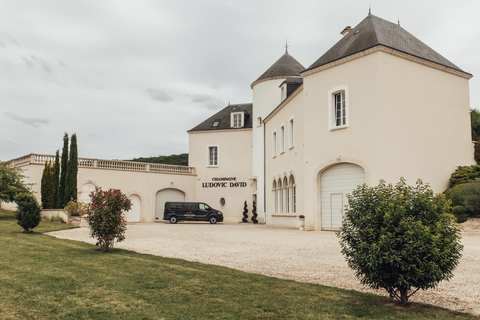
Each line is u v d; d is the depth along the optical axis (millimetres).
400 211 6328
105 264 10133
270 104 36125
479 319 6059
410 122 20797
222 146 40375
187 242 15953
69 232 18938
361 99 20703
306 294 7328
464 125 23531
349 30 27234
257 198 36625
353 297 7180
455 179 21500
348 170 21359
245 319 5918
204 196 40312
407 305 6691
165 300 6812
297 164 25906
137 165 36219
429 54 22969
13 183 26109
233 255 12469
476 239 15906
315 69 23031
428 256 6020
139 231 21500
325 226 22328
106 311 6160
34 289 7293
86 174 32688
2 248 12461
